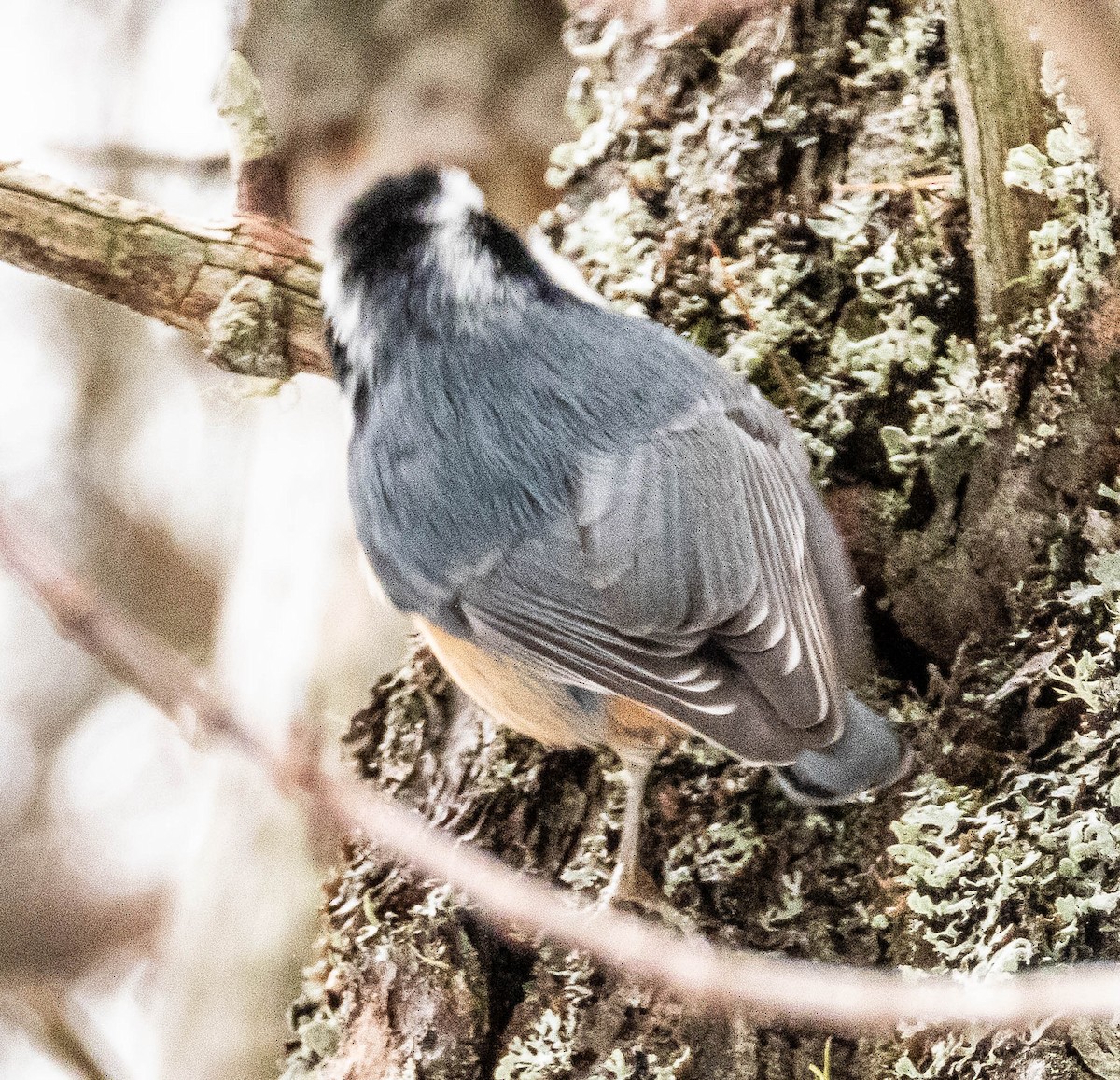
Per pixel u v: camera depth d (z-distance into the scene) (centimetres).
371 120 867
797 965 498
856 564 550
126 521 1191
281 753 281
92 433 1206
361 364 543
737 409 505
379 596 555
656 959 432
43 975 1074
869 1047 499
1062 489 524
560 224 619
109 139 958
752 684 462
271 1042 795
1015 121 534
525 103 869
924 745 521
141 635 272
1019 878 486
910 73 565
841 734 467
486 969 550
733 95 584
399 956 557
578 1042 531
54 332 1227
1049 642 511
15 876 1087
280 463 832
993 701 513
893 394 552
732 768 539
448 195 548
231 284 583
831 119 571
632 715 516
